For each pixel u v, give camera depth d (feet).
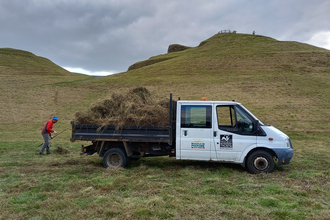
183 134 20.90
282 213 12.59
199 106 20.97
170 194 15.31
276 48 183.42
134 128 21.31
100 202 14.12
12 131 56.03
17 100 90.68
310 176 19.03
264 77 108.37
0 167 22.90
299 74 111.14
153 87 107.34
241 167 22.13
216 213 12.61
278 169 21.20
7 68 215.31
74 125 22.27
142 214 12.55
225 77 115.44
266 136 19.93
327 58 138.62
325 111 65.21
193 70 141.90
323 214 12.49
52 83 132.67
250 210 12.95
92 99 95.45
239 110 20.75
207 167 22.21
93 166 23.22
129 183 17.51
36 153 30.25
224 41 250.78
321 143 36.65
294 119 60.64
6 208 13.41
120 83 123.24
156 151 22.30
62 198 14.87
